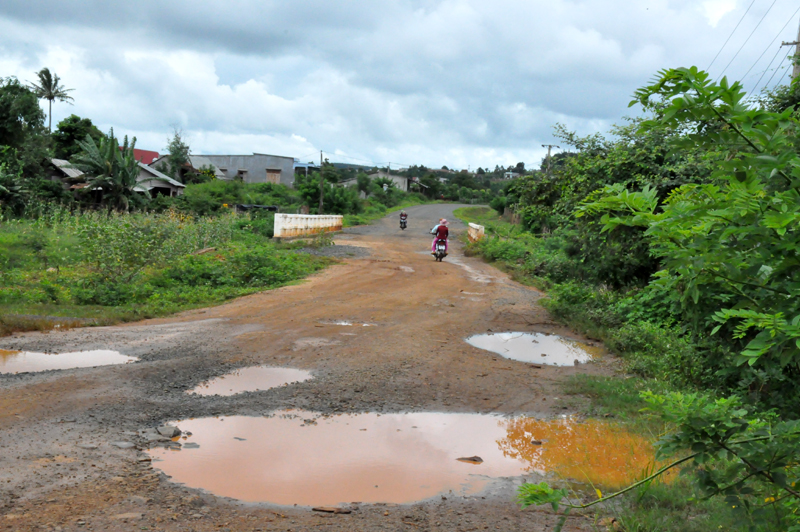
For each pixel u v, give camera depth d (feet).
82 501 12.17
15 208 98.22
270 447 16.43
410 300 44.32
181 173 225.56
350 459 15.87
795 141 7.45
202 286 46.70
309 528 11.72
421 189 363.35
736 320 16.93
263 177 271.69
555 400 22.11
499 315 39.91
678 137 8.13
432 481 14.65
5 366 23.31
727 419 8.43
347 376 23.88
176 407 19.36
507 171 533.14
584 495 13.93
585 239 39.81
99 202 129.29
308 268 59.62
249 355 26.61
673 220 7.87
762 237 7.57
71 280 44.47
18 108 126.52
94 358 25.12
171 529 11.24
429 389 22.86
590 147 44.19
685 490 13.64
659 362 25.68
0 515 11.27
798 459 8.48
